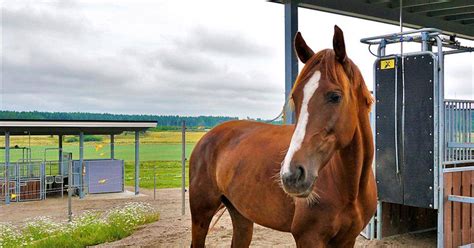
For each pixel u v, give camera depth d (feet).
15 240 22.08
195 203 13.06
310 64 7.89
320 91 7.43
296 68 22.71
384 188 16.55
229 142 12.25
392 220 18.42
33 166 47.57
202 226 13.09
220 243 19.03
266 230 20.76
